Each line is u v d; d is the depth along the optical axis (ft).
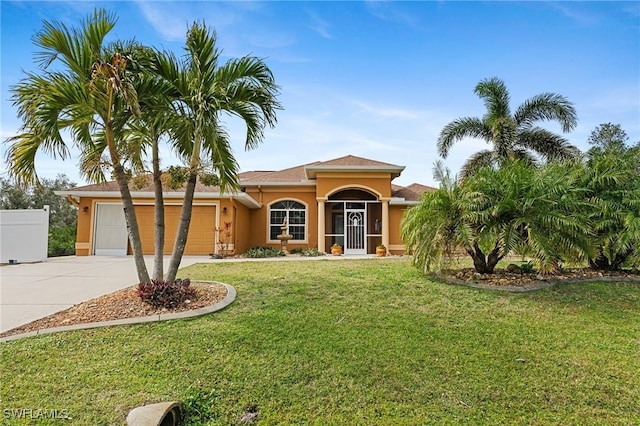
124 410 10.78
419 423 10.77
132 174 22.67
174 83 21.01
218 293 21.85
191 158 22.43
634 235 26.08
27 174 18.94
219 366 13.42
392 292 23.06
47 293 23.50
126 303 19.62
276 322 17.52
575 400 12.01
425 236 27.25
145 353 14.17
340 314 18.95
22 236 44.14
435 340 16.12
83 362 13.41
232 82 21.91
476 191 25.91
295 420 10.84
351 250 61.31
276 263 36.99
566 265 30.96
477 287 24.44
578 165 30.81
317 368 13.53
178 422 10.75
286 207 63.21
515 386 12.68
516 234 24.72
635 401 12.06
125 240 53.72
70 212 101.45
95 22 18.67
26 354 13.82
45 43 18.03
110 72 17.65
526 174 26.48
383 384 12.65
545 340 16.42
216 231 51.93
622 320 19.29
